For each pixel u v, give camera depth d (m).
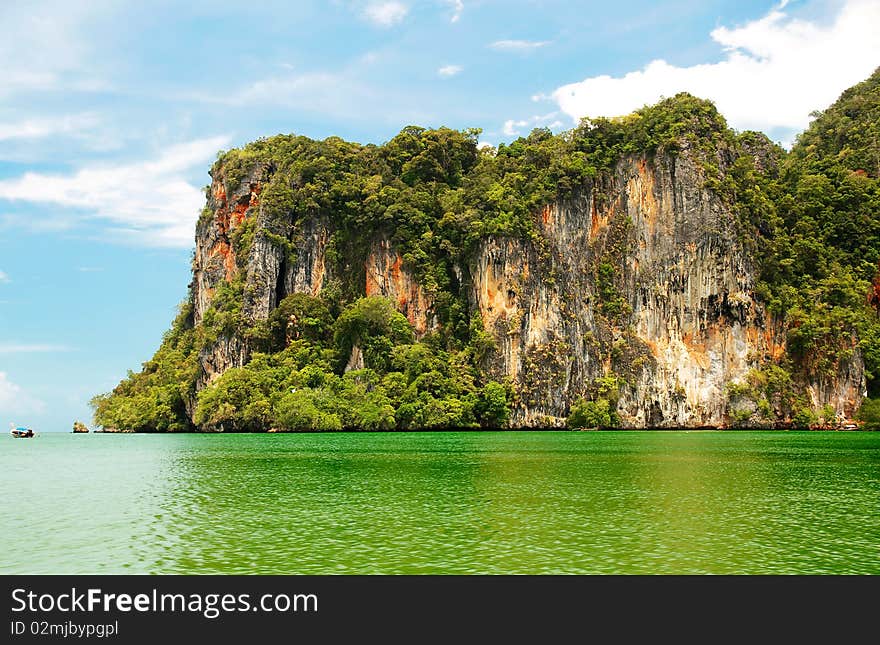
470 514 35.81
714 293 128.25
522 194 135.88
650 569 26.34
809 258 136.62
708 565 26.81
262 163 152.38
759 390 124.56
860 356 127.44
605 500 39.78
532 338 127.62
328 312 133.62
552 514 35.62
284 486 46.72
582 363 129.50
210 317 138.25
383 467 57.66
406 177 149.12
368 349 125.75
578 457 65.50
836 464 58.44
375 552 28.56
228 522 34.59
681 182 133.12
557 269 132.00
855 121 163.88
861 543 29.72
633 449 75.44
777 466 56.81
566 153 140.75
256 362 125.50
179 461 66.25
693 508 37.16
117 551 29.38
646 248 134.62
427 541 30.16
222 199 154.38
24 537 31.97
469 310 132.62
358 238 139.00
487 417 123.44
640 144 138.38
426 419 119.12
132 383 159.25
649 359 129.25
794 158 167.25
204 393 124.31
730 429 123.94
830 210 141.88
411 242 136.75
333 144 150.25
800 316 127.62
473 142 158.62
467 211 135.38
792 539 30.34
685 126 136.50
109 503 40.91
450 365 126.75
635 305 133.62
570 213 135.75
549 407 125.31
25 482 51.31
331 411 118.44
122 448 88.44
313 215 140.12
